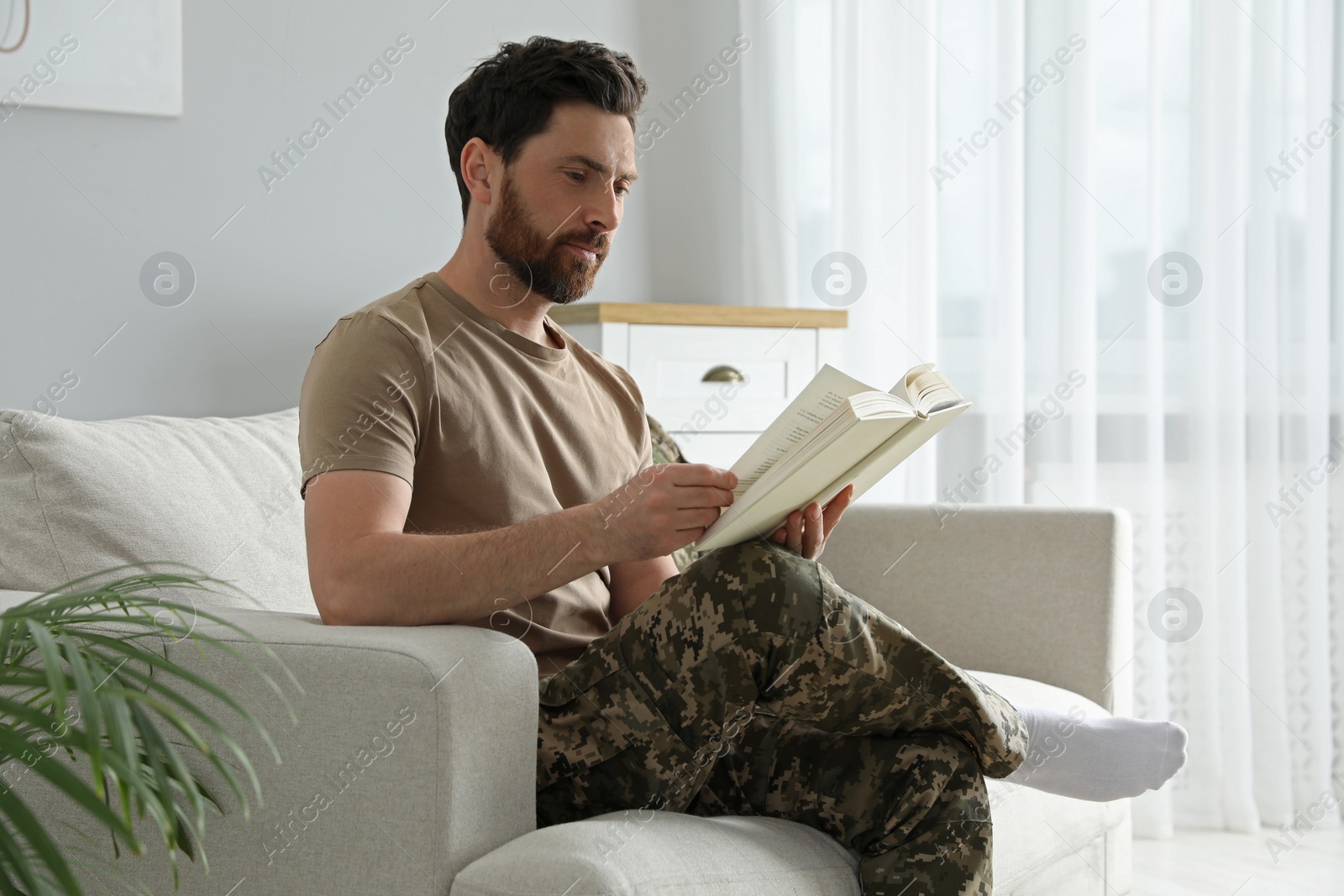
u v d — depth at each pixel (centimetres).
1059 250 248
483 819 101
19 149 198
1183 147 239
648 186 271
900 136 271
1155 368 239
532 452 130
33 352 199
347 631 105
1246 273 238
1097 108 245
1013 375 251
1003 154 252
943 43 265
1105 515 178
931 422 108
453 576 107
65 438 139
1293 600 237
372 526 110
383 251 231
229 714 105
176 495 145
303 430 118
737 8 279
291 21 221
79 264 202
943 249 265
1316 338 236
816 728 111
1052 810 150
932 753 110
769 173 282
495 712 102
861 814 111
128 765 69
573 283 133
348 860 101
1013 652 181
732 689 106
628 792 111
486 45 243
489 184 133
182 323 211
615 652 111
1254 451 238
